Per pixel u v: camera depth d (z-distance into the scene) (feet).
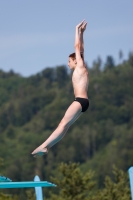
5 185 110.52
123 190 281.95
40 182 112.47
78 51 122.93
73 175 280.72
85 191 280.72
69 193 279.69
